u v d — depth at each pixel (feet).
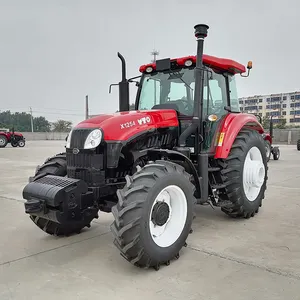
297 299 7.32
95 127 10.19
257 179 13.62
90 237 11.75
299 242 10.98
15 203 17.16
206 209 15.64
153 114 11.37
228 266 9.11
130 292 7.73
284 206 15.99
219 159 13.09
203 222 13.44
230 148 12.85
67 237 11.77
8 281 8.39
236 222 13.42
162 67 12.76
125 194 8.57
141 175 8.92
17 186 21.95
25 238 11.71
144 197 8.45
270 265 9.14
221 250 10.30
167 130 11.85
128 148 10.75
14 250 10.55
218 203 12.69
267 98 248.52
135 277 8.53
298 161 38.65
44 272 8.90
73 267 9.21
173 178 9.28
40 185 9.77
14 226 13.19
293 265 9.13
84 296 7.58
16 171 29.76
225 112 14.07
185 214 9.77
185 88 12.68
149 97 13.74
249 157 14.05
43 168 11.55
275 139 96.89
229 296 7.49
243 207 13.29
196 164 12.05
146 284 8.13
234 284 8.05
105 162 10.23
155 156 11.40
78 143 10.27
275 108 245.65
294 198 17.76
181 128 12.42
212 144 12.76
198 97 11.66
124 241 8.29
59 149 62.59
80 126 10.67
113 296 7.56
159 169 9.23
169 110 12.10
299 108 234.17
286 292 7.64
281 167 32.32
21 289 7.95
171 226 9.66
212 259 9.61
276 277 8.41
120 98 13.60
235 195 12.94
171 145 12.14
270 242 10.99
